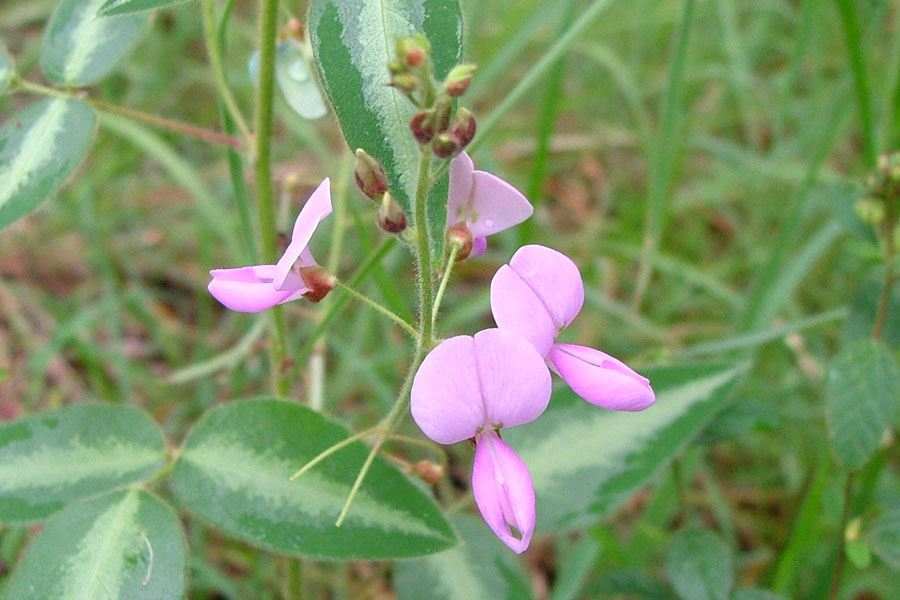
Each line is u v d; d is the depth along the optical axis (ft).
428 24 0.27
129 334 0.58
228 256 0.60
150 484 0.33
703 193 0.63
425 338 0.26
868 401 0.36
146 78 0.67
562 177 0.68
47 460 0.31
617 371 0.27
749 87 0.67
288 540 0.30
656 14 0.72
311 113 0.36
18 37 0.71
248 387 0.53
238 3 0.76
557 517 0.35
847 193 0.40
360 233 0.41
